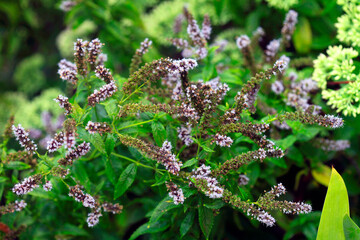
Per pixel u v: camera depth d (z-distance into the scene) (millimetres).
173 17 1540
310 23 1481
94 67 1201
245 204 1128
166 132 1182
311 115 1131
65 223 1291
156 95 1251
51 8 2125
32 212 1293
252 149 1250
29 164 1205
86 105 1200
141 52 1220
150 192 1344
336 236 1171
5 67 2268
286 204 1128
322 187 1396
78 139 1178
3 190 1271
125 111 1140
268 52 1341
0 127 1280
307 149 1344
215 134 1160
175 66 1135
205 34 1260
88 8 1485
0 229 1232
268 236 1384
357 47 1312
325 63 1265
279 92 1291
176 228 1226
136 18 1529
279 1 1432
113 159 1219
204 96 1139
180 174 1146
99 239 1348
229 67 1396
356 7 1267
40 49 2186
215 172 1143
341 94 1251
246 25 1533
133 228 1392
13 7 2068
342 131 1381
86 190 1224
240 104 1139
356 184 1428
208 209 1155
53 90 1556
